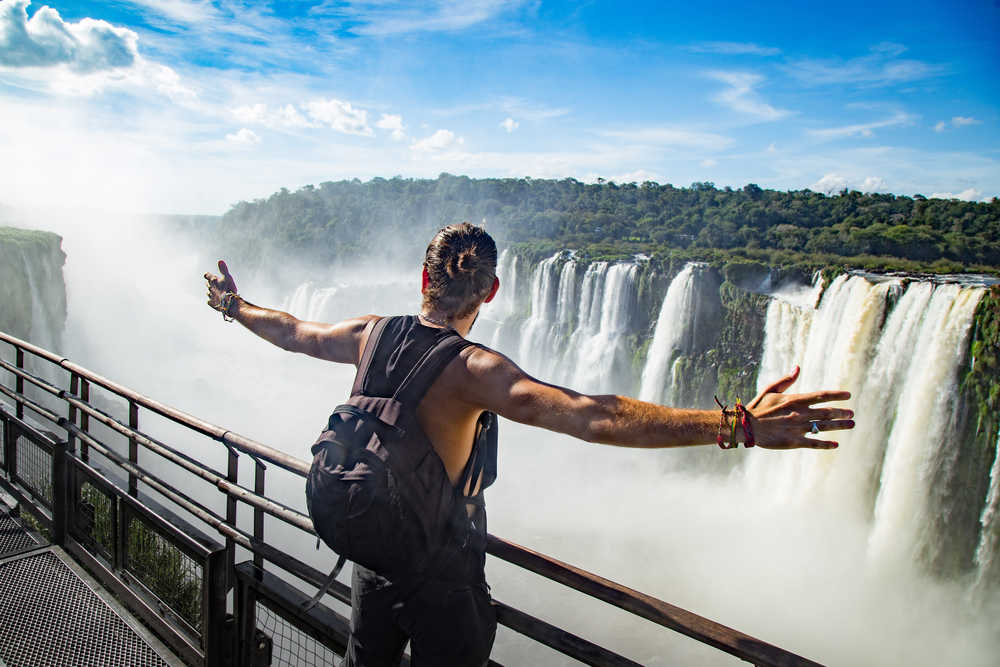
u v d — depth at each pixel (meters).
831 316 28.69
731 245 77.38
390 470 1.59
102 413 3.66
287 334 2.26
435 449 1.67
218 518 2.88
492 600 1.97
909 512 24.56
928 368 23.53
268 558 2.65
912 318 24.67
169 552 3.20
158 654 3.17
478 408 1.69
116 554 3.58
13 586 3.63
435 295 1.77
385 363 1.73
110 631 3.32
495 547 2.00
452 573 1.75
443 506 1.68
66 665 3.10
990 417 21.97
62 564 3.86
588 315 44.38
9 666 3.07
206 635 2.89
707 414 1.46
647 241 87.50
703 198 100.31
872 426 26.44
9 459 4.57
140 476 3.33
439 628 1.75
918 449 24.02
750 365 36.88
